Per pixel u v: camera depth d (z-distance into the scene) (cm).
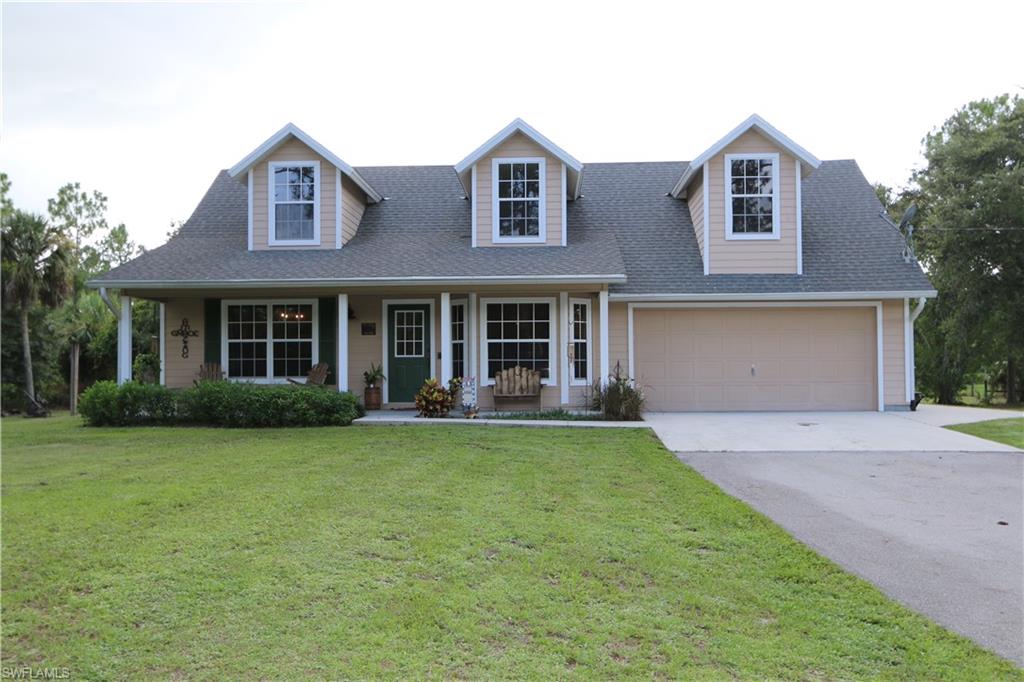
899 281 1245
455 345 1330
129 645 319
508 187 1309
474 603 365
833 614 358
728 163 1305
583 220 1451
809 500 616
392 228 1413
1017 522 542
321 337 1321
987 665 304
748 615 356
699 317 1305
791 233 1292
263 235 1315
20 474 690
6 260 2039
